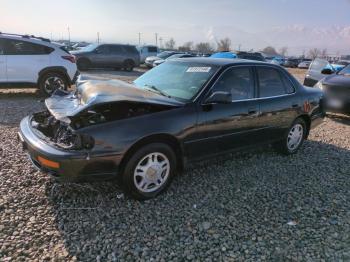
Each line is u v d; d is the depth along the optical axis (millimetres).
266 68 5047
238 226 3383
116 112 3555
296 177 4738
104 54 20922
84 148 3270
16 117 7055
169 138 3779
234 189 4215
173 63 4977
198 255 2908
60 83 9875
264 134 4957
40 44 9500
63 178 3262
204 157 4203
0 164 4406
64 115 3426
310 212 3752
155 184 3811
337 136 7176
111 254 2834
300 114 5520
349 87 8242
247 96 4652
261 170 4910
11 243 2883
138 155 3553
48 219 3277
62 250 2848
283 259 2922
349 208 3908
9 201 3527
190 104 3947
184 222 3393
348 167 5285
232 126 4375
